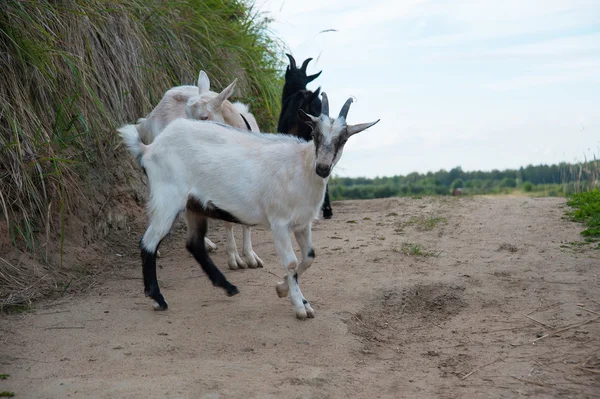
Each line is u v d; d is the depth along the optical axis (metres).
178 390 3.44
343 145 4.64
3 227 5.56
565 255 6.23
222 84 9.63
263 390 3.51
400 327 4.85
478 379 3.85
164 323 4.59
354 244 6.98
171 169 4.91
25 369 3.75
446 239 7.15
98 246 6.50
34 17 6.41
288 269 4.74
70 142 6.61
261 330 4.48
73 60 6.66
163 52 8.53
